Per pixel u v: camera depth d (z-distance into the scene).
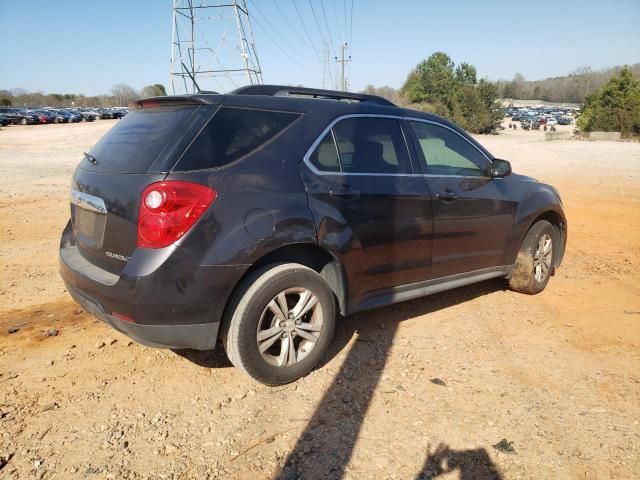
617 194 11.89
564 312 4.71
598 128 39.62
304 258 3.59
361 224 3.59
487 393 3.30
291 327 3.32
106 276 3.10
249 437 2.86
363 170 3.69
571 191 12.31
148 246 2.89
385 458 2.69
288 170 3.30
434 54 78.50
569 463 2.65
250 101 3.35
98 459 2.67
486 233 4.50
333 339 4.07
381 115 3.96
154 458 2.68
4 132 39.69
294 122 3.46
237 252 3.00
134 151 3.17
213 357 3.79
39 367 3.60
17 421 2.97
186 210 2.88
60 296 5.00
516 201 4.73
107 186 3.13
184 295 2.91
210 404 3.18
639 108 37.81
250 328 3.12
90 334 4.14
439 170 4.20
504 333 4.23
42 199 10.75
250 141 3.23
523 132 59.62
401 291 4.00
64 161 19.11
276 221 3.14
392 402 3.20
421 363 3.70
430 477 2.55
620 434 2.89
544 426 2.96
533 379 3.49
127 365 3.65
